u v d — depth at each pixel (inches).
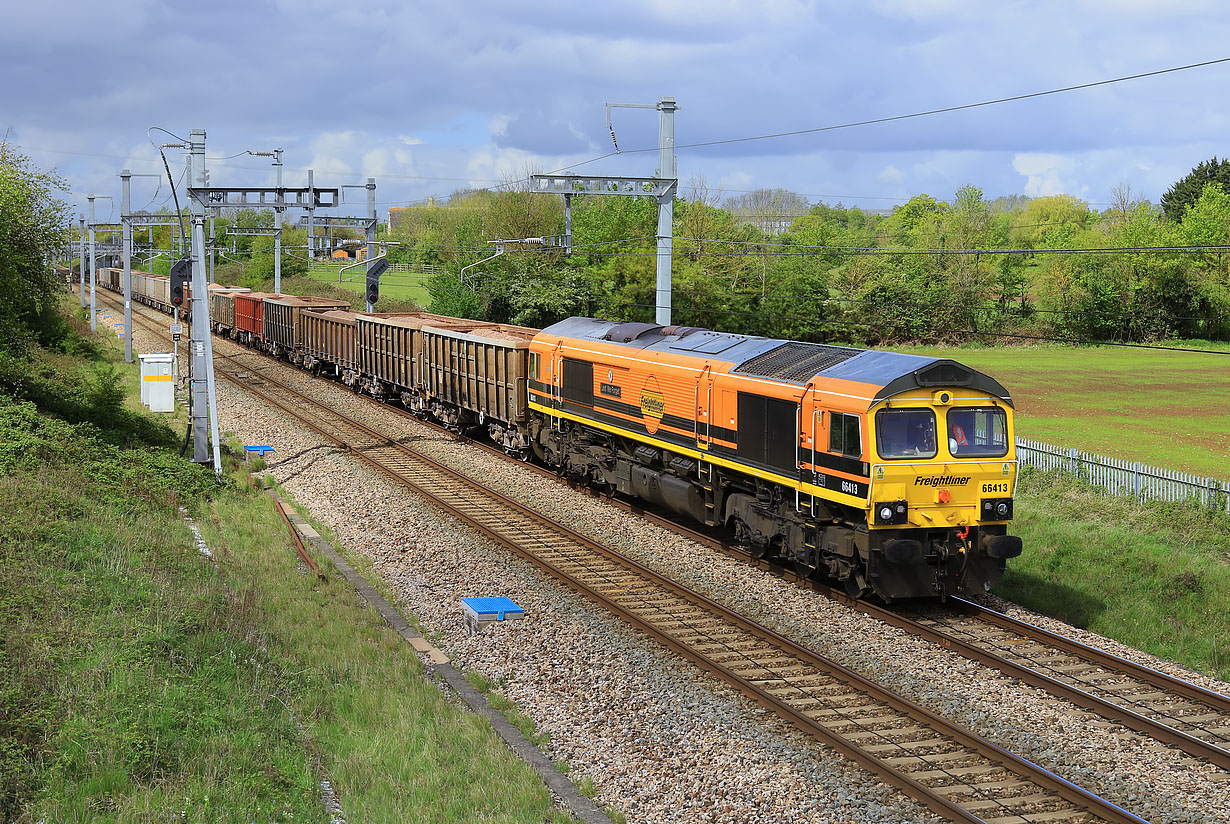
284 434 1224.8
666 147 971.3
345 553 743.1
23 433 809.5
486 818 361.1
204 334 946.1
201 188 970.7
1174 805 382.3
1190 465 1285.7
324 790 383.2
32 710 384.5
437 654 546.6
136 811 332.8
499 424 1157.7
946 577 611.8
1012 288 3508.9
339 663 511.2
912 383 585.3
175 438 1135.0
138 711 396.2
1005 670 518.3
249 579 637.3
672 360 794.8
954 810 368.5
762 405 681.0
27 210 1219.2
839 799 385.1
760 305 2940.5
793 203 6205.7
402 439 1218.6
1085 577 698.8
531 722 457.7
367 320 1533.0
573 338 976.3
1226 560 739.4
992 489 607.5
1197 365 2645.2
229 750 383.6
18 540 573.3
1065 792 386.6
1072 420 1694.1
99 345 2053.4
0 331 1234.6
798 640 561.6
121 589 542.0
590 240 2775.6
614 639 559.8
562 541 768.9
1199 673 534.3
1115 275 3245.6
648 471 837.8
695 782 398.9
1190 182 4315.9
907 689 492.4
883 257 3238.2
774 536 692.7
